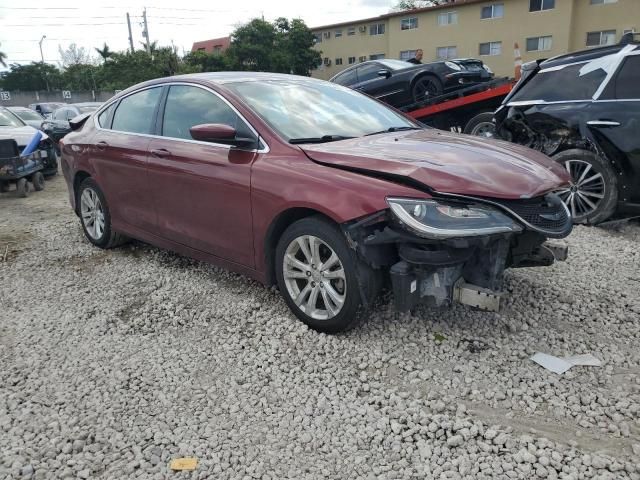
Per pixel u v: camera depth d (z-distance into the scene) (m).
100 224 5.54
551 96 6.01
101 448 2.65
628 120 5.37
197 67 45.19
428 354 3.38
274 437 2.71
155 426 2.80
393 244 3.33
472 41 36.16
